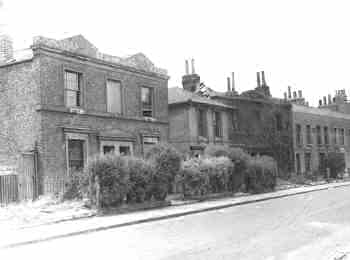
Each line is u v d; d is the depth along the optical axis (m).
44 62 21.36
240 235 11.52
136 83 27.23
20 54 22.12
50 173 21.16
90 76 23.92
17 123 21.88
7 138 22.19
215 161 25.77
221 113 34.34
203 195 24.17
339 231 11.91
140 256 9.05
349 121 53.44
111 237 12.04
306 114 45.03
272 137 39.00
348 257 8.48
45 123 21.17
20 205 18.64
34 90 21.33
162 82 29.47
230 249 9.61
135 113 26.94
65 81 22.66
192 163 24.23
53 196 20.25
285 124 41.41
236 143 35.38
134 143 26.73
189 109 31.03
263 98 38.97
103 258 8.95
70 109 22.48
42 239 11.88
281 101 41.56
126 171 18.67
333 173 46.44
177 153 21.72
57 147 21.72
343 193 27.02
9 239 11.77
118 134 25.45
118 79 25.81
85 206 18.42
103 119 24.62
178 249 9.75
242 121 36.19
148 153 21.89
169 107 32.00
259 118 38.16
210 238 11.19
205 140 32.19
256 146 37.25
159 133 28.75
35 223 14.85
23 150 21.56
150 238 11.55
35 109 21.25
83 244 10.96
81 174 20.11
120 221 15.12
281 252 9.22
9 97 22.23
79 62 23.23
